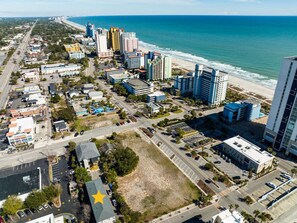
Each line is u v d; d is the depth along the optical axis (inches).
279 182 5324.8
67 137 7027.6
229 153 6215.6
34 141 6830.7
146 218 4426.7
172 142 6815.9
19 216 4495.6
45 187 4931.1
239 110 7829.7
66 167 5777.6
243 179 5393.7
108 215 4227.4
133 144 6722.4
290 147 6107.3
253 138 7007.9
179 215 4490.7
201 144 6678.2
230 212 4079.7
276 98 6097.4
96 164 5782.5
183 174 5565.9
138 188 5157.5
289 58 5708.7
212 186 5191.9
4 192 4756.4
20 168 5767.7
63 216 4461.1
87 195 4795.8
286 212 4552.2
